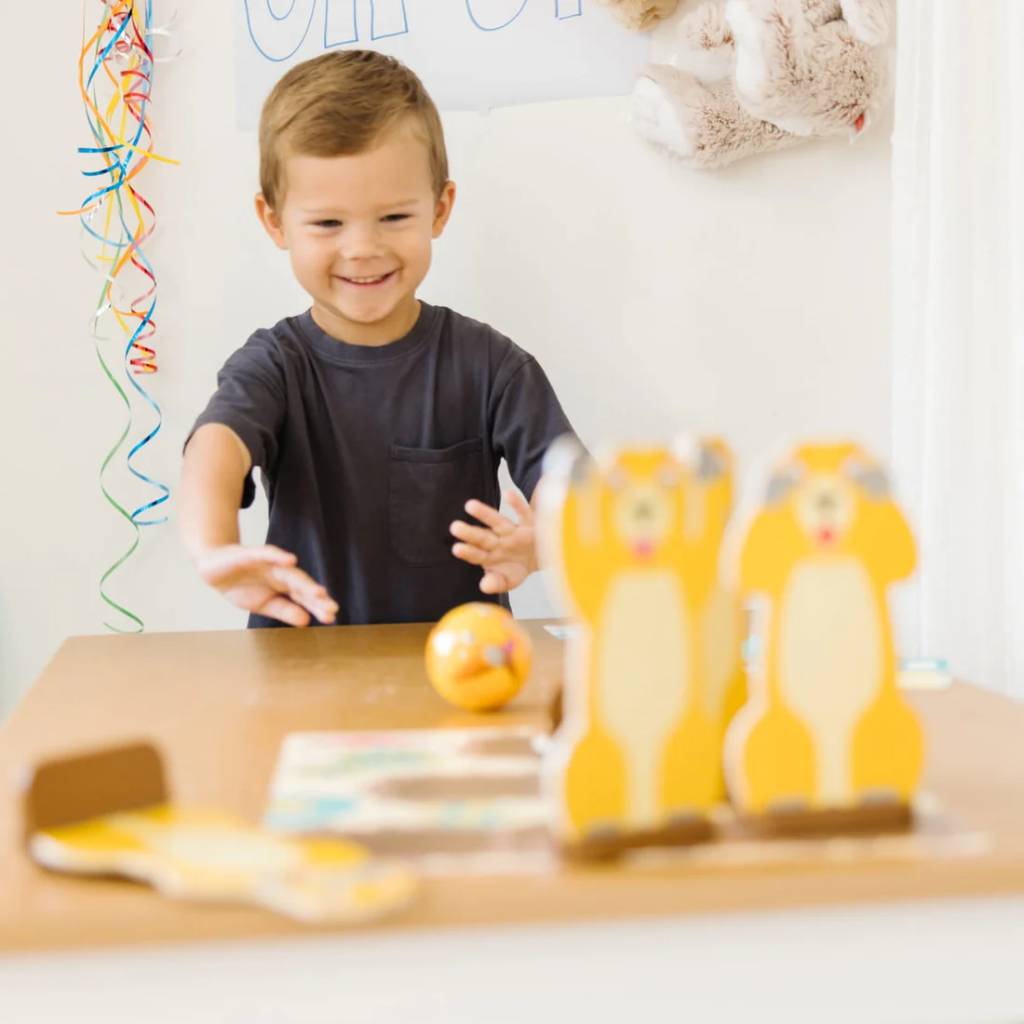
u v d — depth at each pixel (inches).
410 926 16.0
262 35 54.9
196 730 26.1
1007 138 47.6
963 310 48.6
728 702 20.8
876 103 52.5
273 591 36.5
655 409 56.9
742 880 16.6
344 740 24.6
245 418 46.9
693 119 53.0
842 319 56.7
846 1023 16.9
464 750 23.7
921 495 50.9
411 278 49.7
